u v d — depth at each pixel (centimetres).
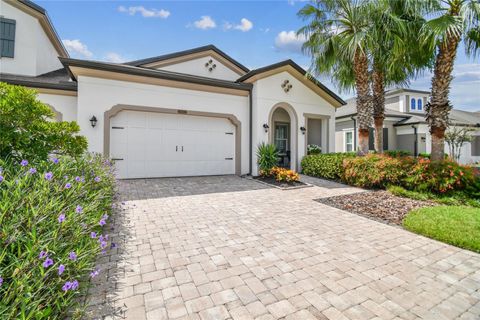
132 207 579
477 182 652
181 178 971
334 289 269
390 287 275
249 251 358
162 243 381
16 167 351
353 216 537
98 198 374
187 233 424
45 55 1169
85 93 827
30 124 416
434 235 414
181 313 229
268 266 316
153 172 948
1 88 400
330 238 412
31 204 226
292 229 452
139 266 310
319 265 321
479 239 383
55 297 201
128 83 883
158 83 927
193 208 580
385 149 1694
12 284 175
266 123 1097
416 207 600
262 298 252
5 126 386
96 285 267
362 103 928
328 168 1001
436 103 774
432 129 786
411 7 760
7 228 197
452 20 670
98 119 841
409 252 362
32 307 174
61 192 300
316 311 234
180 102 967
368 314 231
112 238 395
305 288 270
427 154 1520
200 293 258
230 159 1085
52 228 230
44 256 189
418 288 273
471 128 1659
